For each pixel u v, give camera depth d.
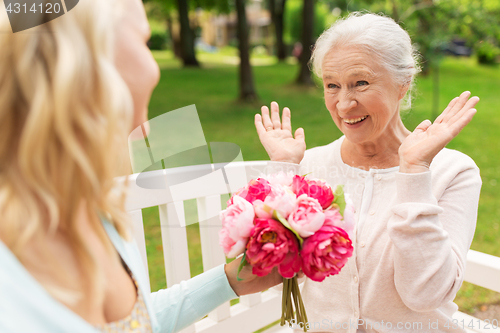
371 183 1.36
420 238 1.10
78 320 0.62
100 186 0.62
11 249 0.59
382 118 1.27
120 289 0.80
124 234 0.88
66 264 0.67
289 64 20.50
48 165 0.59
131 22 0.70
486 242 3.72
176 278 1.60
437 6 6.89
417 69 1.42
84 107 0.57
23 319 0.56
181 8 18.53
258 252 0.89
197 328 1.63
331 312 1.38
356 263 1.32
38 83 0.54
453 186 1.24
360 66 1.21
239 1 10.38
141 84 0.71
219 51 38.50
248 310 1.73
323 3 15.79
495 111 9.17
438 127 1.14
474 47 7.81
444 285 1.09
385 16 1.30
